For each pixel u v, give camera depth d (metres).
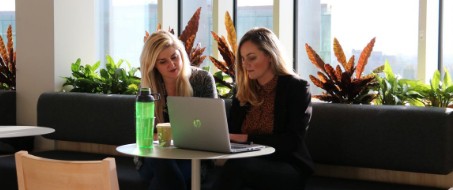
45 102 4.74
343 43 4.36
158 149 2.68
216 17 4.66
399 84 3.61
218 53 4.66
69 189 2.14
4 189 4.18
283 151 2.98
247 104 3.22
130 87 4.68
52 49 4.87
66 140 4.67
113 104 4.41
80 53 5.09
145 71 3.21
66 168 2.13
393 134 3.28
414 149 3.22
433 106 3.47
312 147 3.54
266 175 2.85
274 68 3.16
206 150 2.63
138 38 5.32
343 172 3.61
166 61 3.17
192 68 3.41
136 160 3.26
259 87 3.22
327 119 3.50
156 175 2.97
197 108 2.60
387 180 3.47
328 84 3.73
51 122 4.70
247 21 4.74
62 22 4.93
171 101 2.70
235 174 2.83
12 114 5.05
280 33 4.41
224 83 4.17
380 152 3.32
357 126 3.39
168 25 5.09
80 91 4.88
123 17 5.39
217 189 2.85
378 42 4.20
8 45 5.24
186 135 2.67
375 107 3.39
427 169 3.19
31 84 5.00
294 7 4.56
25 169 2.25
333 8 4.39
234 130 3.25
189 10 5.10
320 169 3.69
